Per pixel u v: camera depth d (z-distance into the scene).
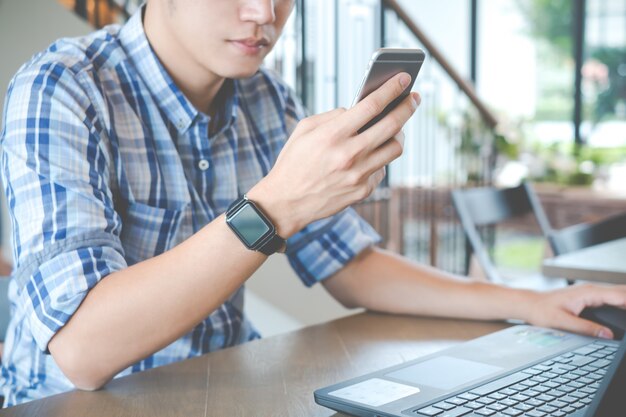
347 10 3.69
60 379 1.06
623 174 5.90
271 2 0.96
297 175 0.84
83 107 1.01
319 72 3.72
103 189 0.99
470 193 2.50
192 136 1.14
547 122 6.39
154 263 0.89
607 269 1.57
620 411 0.69
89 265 0.90
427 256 4.62
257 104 1.32
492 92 6.55
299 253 1.28
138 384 0.91
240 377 0.93
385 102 0.81
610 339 1.05
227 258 0.87
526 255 5.20
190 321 0.89
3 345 1.24
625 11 6.05
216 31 0.97
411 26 3.63
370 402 0.78
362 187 0.87
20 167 0.95
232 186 1.21
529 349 0.97
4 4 2.87
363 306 1.26
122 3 2.92
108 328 0.87
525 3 6.36
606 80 6.16
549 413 0.74
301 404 0.84
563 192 5.37
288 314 2.88
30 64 1.05
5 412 0.82
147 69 1.11
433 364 0.91
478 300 1.18
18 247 0.94
